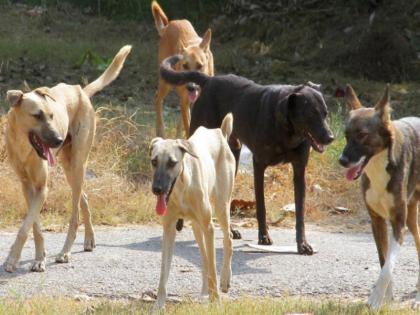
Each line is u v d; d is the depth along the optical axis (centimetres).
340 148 1789
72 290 1074
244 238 1391
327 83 2403
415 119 1094
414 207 1076
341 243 1367
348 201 1653
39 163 1147
